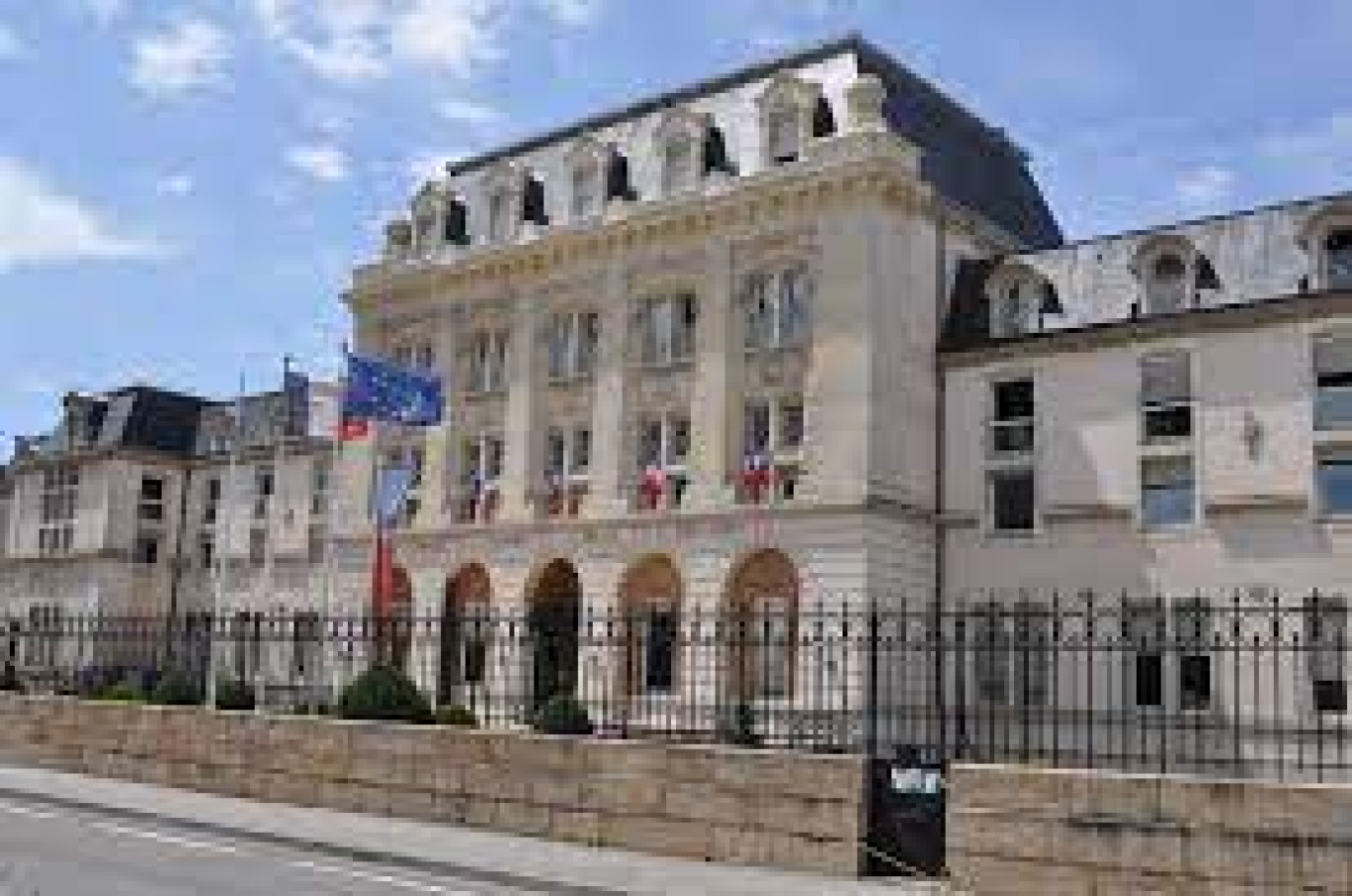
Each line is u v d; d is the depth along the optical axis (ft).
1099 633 116.16
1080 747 109.40
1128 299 123.44
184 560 236.84
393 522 156.15
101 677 99.14
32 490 255.09
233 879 48.67
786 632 114.32
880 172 127.34
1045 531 124.16
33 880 45.52
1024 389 129.29
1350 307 109.91
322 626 110.42
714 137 145.28
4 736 89.92
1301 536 110.01
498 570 148.77
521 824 62.34
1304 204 116.78
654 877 51.60
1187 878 44.96
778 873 53.42
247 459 226.58
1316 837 42.96
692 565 132.46
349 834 60.75
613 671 128.36
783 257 133.59
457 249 161.48
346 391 115.03
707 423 135.64
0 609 252.62
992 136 157.69
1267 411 113.29
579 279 149.48
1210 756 106.32
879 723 92.68
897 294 130.11
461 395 159.02
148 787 77.05
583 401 148.05
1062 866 47.44
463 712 78.33
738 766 56.13
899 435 128.16
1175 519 117.80
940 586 129.39
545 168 161.27
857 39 140.15
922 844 52.49
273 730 73.41
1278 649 66.23
